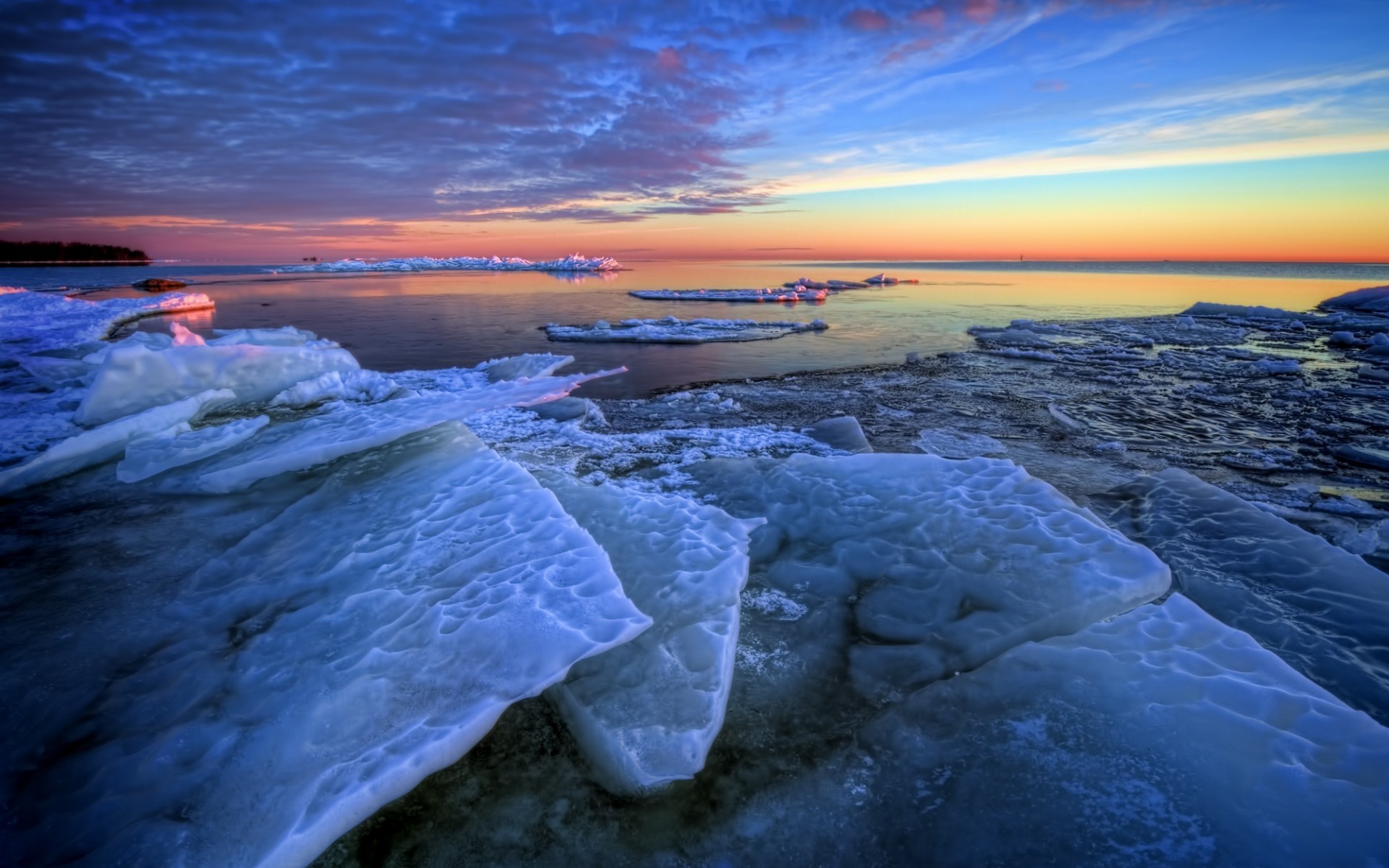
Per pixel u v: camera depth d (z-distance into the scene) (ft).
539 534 12.53
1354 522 15.94
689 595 11.37
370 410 22.53
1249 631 11.41
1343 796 7.08
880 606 12.01
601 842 7.42
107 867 6.65
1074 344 47.03
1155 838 6.98
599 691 9.25
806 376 35.91
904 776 8.22
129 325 53.16
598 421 25.52
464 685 8.70
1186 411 27.48
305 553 13.19
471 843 7.39
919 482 16.35
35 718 8.89
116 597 11.87
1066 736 8.41
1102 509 16.90
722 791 8.11
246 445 19.53
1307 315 62.64
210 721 8.63
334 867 7.08
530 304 78.33
